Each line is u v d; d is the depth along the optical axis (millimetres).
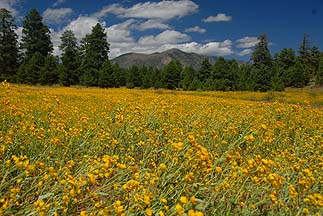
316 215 3562
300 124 9195
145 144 5844
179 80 59500
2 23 62500
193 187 3594
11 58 62938
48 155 4777
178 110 10031
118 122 6422
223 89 55156
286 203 3859
